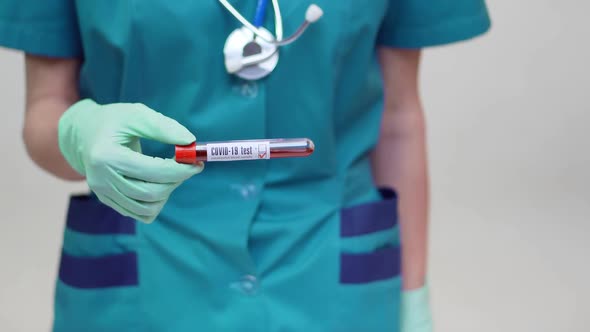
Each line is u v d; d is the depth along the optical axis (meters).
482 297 2.57
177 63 1.02
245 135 1.04
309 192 1.12
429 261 2.74
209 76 1.02
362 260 1.11
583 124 3.00
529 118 2.99
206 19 1.00
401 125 1.28
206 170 1.07
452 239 2.86
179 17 0.99
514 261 2.74
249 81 1.03
